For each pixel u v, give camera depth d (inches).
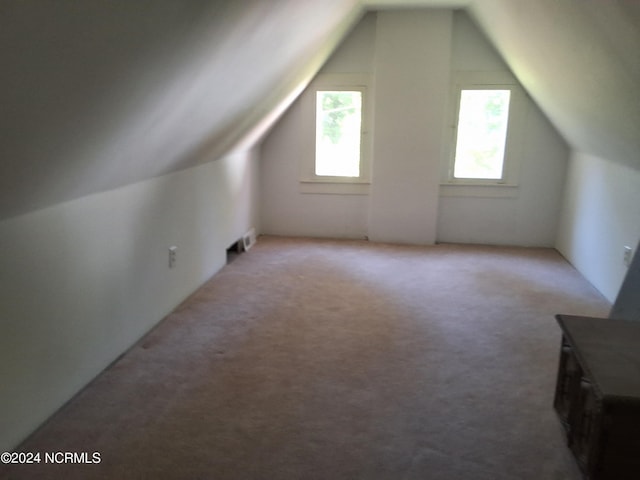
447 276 152.9
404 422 79.9
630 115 102.1
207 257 144.1
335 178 192.2
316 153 191.6
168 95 76.4
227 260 164.7
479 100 182.1
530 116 179.9
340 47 181.2
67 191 76.7
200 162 133.3
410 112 179.3
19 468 67.1
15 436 71.1
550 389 90.7
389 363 98.8
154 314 113.3
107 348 94.4
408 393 88.3
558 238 185.3
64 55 48.0
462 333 113.2
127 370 94.0
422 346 106.4
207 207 142.1
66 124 59.7
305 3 93.4
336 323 117.0
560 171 182.9
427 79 176.1
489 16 150.6
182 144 105.1
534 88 160.6
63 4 41.6
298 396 86.6
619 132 115.5
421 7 167.2
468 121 184.1
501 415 82.4
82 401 83.4
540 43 121.4
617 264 132.0
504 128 183.2
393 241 191.2
